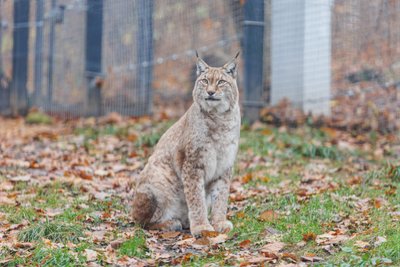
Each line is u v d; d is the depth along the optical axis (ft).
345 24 46.39
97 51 48.70
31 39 51.42
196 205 25.72
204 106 25.48
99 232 25.62
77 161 37.09
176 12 51.65
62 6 49.44
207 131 25.54
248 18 44.62
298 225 25.64
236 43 48.52
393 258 21.49
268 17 46.24
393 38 46.14
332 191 30.66
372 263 20.98
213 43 50.26
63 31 49.85
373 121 45.03
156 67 52.49
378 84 46.34
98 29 48.57
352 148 40.45
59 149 40.16
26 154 39.01
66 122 49.11
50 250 23.02
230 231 25.55
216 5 50.03
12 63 51.60
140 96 48.01
